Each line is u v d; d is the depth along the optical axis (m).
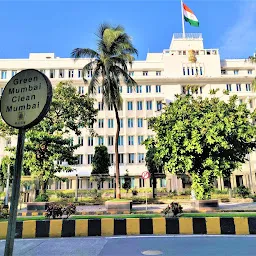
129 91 44.44
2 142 38.81
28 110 3.88
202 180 16.77
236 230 9.53
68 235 9.60
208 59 45.91
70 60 45.62
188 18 47.28
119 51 20.39
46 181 20.44
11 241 3.58
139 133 43.12
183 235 9.42
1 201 23.16
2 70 45.09
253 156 40.62
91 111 24.42
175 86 44.47
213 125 15.84
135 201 25.72
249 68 47.53
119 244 8.20
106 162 33.44
